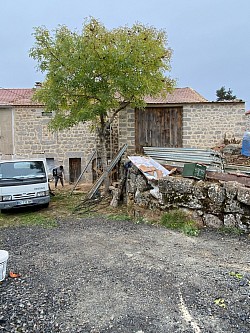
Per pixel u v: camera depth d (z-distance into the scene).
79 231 7.57
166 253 5.67
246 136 11.35
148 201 8.73
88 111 10.17
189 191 7.80
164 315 3.51
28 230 7.91
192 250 5.80
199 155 9.38
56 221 8.73
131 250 5.92
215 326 3.27
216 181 8.06
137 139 12.53
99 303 3.84
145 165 9.46
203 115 12.77
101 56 9.87
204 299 3.86
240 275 4.56
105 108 10.41
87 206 10.35
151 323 3.36
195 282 4.35
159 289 4.18
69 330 3.29
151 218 8.22
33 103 15.98
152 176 8.90
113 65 9.98
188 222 7.52
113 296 4.02
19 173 9.90
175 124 12.73
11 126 16.08
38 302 3.91
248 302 3.75
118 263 5.23
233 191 7.10
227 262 5.12
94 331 3.25
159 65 10.63
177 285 4.28
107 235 7.07
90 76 10.12
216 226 7.26
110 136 15.41
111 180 11.94
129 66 9.89
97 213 9.47
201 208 7.55
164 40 10.81
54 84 10.48
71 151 16.42
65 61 9.98
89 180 16.55
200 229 7.27
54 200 11.95
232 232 6.89
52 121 11.55
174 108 12.73
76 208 10.15
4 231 7.91
